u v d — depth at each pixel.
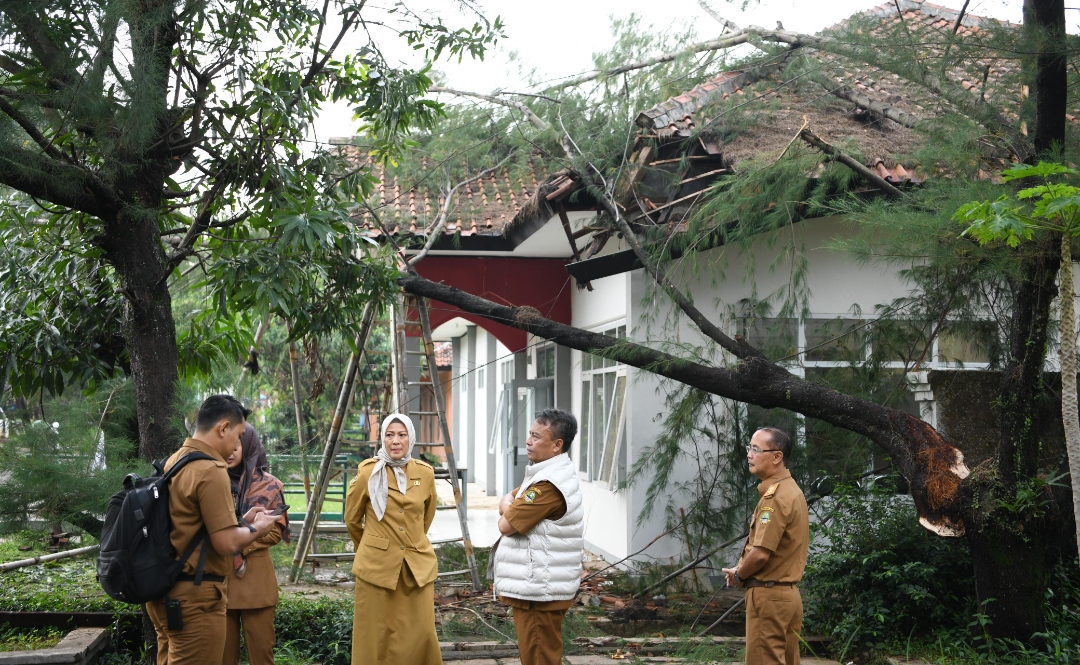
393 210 9.12
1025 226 4.19
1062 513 5.67
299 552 7.48
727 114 7.17
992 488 5.52
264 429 7.09
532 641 4.45
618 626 6.80
